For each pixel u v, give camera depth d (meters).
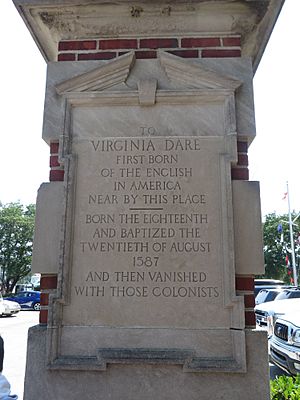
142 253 2.50
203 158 2.63
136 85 2.79
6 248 44.44
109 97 2.73
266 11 2.78
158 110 2.73
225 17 2.84
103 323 2.42
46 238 2.56
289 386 3.29
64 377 2.35
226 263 2.43
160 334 2.39
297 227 47.38
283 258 47.66
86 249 2.52
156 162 2.64
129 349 2.38
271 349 6.26
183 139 2.67
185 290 2.44
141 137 2.69
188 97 2.71
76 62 2.86
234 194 2.55
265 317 8.33
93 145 2.69
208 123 2.69
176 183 2.60
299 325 5.65
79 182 2.63
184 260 2.48
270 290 13.19
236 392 2.28
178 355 2.33
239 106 2.72
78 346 2.40
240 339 2.32
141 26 2.88
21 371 7.67
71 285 2.48
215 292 2.43
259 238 2.49
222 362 2.31
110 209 2.58
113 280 2.47
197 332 2.38
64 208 2.55
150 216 2.55
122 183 2.62
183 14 2.84
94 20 2.87
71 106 2.76
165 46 2.88
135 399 2.30
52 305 2.42
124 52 2.89
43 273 2.52
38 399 2.33
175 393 2.30
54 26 2.90
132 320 2.42
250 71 2.78
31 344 2.40
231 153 2.60
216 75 2.72
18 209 45.78
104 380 2.33
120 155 2.67
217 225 2.52
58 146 2.74
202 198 2.57
